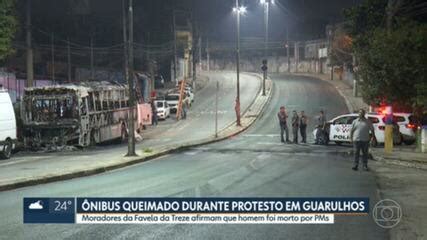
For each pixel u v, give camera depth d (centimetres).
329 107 5484
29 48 3531
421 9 3325
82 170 1705
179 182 1488
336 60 8094
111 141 3334
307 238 866
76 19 5984
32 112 2820
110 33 6391
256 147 2927
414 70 2800
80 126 2797
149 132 4100
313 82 7819
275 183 1478
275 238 860
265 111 5456
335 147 2917
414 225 980
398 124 2891
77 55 5978
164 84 7706
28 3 3538
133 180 1545
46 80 4781
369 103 3197
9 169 1812
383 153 2359
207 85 7881
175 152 2612
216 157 2342
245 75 9219
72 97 2797
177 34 8738
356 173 1747
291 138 3638
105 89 3130
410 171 1831
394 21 3288
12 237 852
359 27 3609
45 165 1927
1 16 2709
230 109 5647
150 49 7394
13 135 2458
